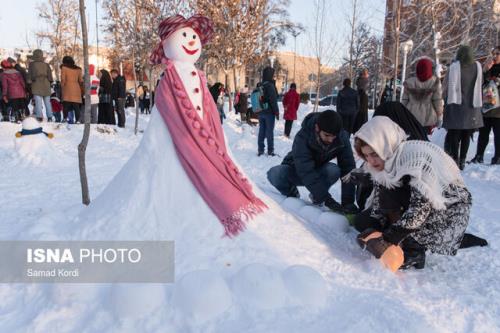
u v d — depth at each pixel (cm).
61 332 194
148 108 1933
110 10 1232
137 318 196
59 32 2078
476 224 374
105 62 2811
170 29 290
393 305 206
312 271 223
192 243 239
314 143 361
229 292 206
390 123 259
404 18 1295
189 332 188
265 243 250
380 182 270
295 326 191
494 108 613
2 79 1090
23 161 627
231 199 263
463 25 1378
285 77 4231
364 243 275
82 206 336
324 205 392
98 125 1002
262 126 792
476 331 203
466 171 597
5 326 203
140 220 253
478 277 267
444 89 588
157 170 268
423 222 256
